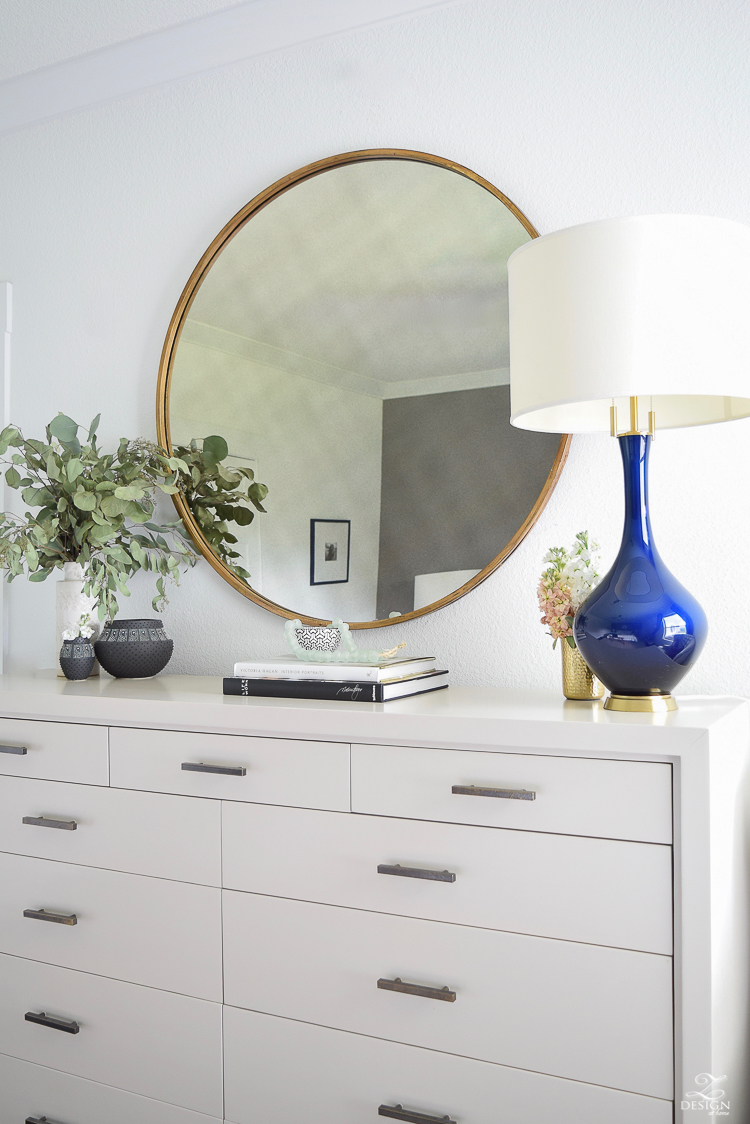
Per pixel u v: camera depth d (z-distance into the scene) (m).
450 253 1.71
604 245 1.11
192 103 2.02
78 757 1.54
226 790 1.39
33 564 1.71
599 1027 1.11
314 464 1.83
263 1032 1.34
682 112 1.53
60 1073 1.53
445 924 1.21
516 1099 1.15
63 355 2.17
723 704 1.28
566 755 1.14
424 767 1.23
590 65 1.61
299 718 1.31
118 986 1.48
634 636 1.18
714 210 1.50
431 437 1.71
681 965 1.06
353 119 1.83
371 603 1.75
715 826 1.06
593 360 1.11
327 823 1.30
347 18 1.82
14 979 1.59
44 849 1.57
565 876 1.13
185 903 1.42
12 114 2.24
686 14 1.53
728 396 1.18
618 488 1.57
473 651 1.68
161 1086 1.43
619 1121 1.09
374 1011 1.25
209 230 1.99
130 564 1.80
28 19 1.98
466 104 1.71
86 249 2.15
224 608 1.95
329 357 1.82
